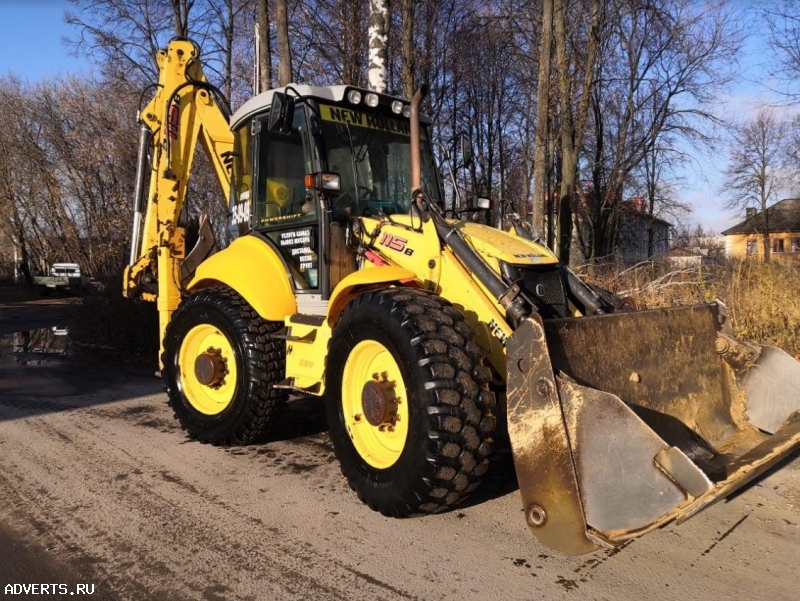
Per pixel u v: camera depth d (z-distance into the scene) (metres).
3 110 27.47
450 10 17.14
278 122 4.35
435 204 4.34
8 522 3.69
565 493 2.82
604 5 17.48
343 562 3.18
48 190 27.97
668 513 2.58
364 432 3.87
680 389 3.79
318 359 4.38
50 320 16.50
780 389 3.76
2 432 5.51
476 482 3.45
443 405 3.29
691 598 2.79
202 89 6.21
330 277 4.48
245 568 3.14
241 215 5.53
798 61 14.70
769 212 37.75
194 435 5.19
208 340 5.30
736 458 3.22
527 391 2.96
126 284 6.46
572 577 2.99
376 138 4.91
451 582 2.97
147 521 3.68
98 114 24.92
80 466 4.61
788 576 2.97
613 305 4.33
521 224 4.70
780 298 7.71
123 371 8.57
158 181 6.08
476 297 3.76
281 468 4.55
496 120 24.17
